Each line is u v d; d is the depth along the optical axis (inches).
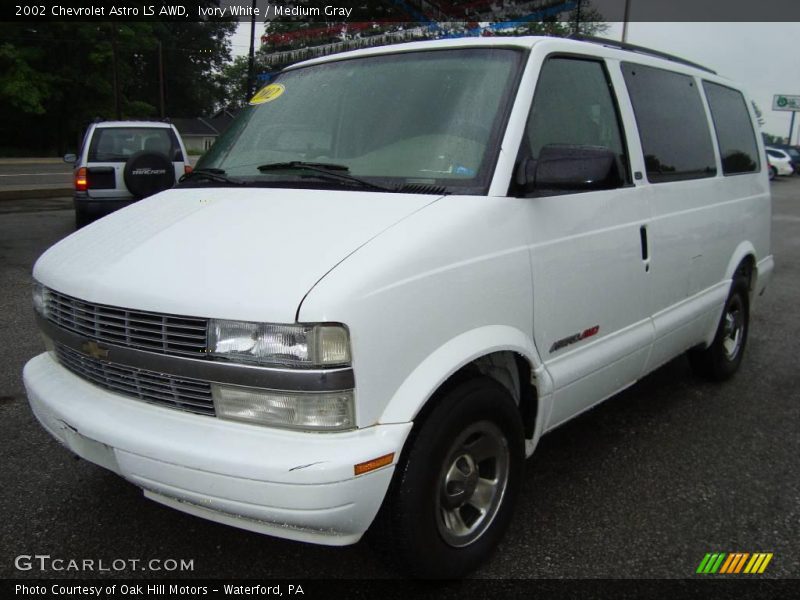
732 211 185.6
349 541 93.9
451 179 112.1
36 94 1631.4
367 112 128.1
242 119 147.6
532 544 120.2
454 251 101.2
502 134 113.7
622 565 114.7
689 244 162.4
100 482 138.4
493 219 107.8
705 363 195.8
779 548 119.7
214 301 91.1
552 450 157.2
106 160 400.2
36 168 1184.8
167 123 422.0
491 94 119.2
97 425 98.3
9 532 121.5
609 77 142.3
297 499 87.0
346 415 89.8
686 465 150.2
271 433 90.0
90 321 102.5
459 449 105.3
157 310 94.5
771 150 1359.5
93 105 1796.3
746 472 147.2
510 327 111.0
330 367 88.0
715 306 179.3
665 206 152.6
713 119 183.0
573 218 123.9
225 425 92.1
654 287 149.9
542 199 117.6
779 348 239.0
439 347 99.4
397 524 98.4
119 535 121.6
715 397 191.2
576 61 134.6
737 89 207.5
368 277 91.1
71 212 553.9
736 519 128.7
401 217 102.2
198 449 90.0
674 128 162.4
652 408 182.9
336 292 88.4
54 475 140.7
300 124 135.5
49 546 118.0
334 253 94.7
